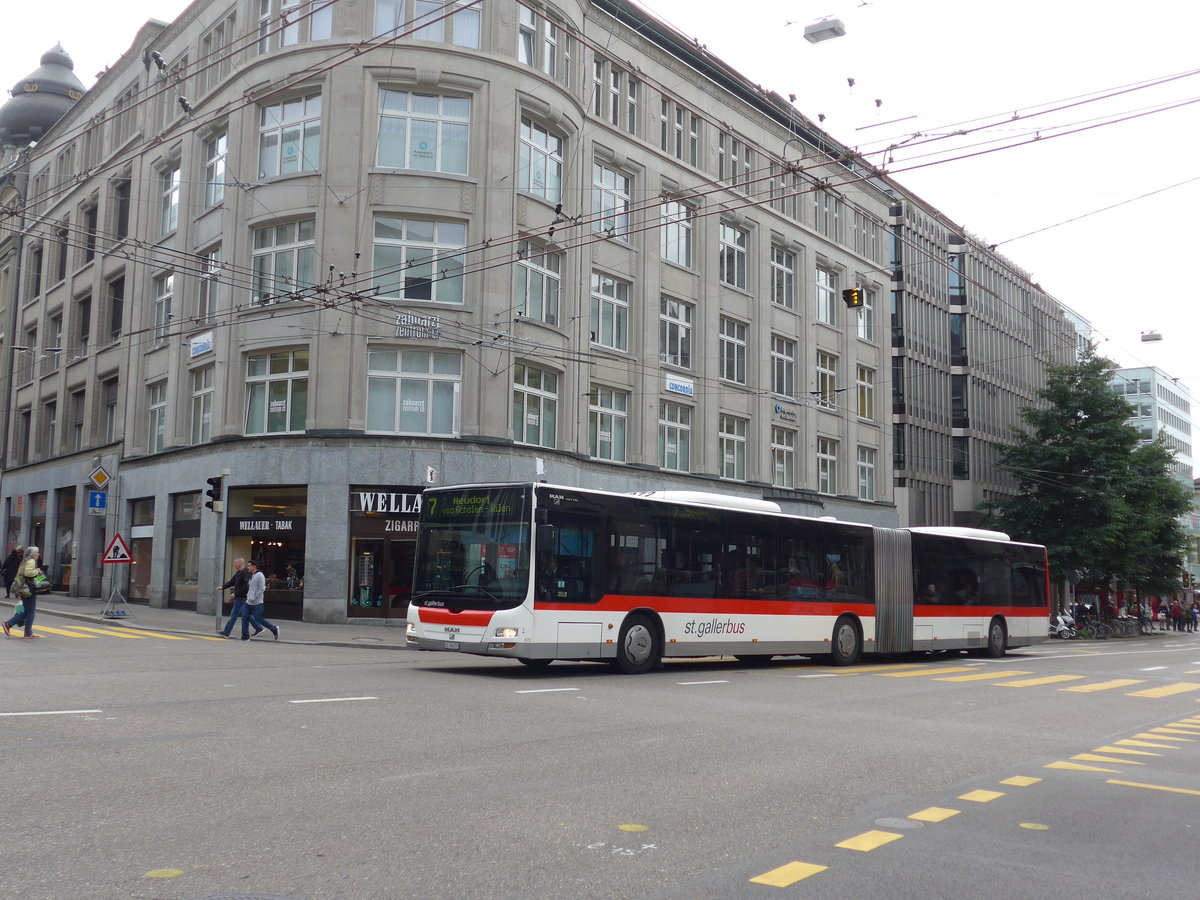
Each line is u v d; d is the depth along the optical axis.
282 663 16.62
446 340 27.92
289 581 28.11
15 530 46.34
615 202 34.38
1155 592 55.62
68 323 42.34
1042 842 6.38
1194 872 5.81
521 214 29.34
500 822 6.31
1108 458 50.34
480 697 12.45
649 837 6.12
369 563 27.61
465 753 8.57
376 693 12.42
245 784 7.09
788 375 42.16
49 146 45.72
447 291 28.50
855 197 46.69
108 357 38.81
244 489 29.14
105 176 39.56
